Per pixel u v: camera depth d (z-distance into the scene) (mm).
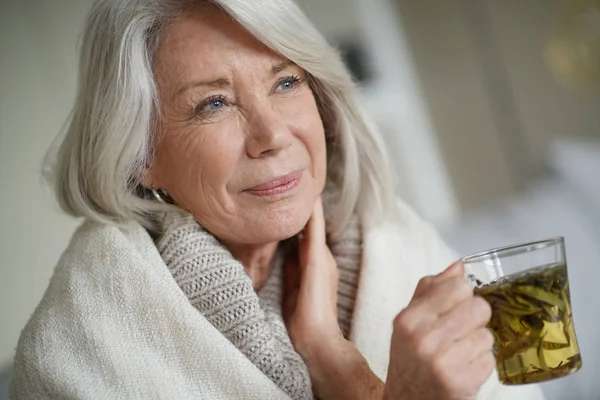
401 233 1338
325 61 1197
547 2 3809
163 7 1089
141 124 1124
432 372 787
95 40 1143
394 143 3854
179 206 1185
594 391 1877
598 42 3625
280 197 1112
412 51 4273
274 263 1271
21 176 2807
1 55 2795
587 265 2236
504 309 816
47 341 1061
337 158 1334
